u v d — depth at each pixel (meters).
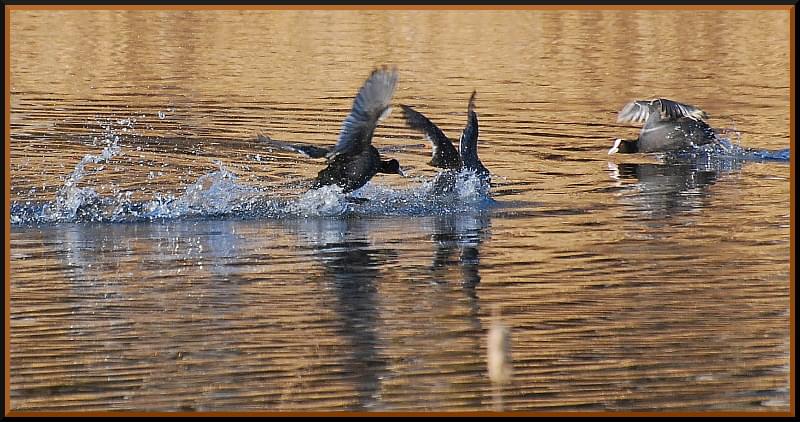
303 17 53.03
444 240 21.16
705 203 24.61
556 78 40.84
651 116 30.09
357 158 23.16
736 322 16.39
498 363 10.91
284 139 30.83
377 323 16.34
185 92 37.50
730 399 13.70
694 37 48.91
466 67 42.53
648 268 19.19
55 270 18.98
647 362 14.84
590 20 52.62
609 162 29.33
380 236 21.45
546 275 18.81
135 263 19.48
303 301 17.38
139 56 44.09
